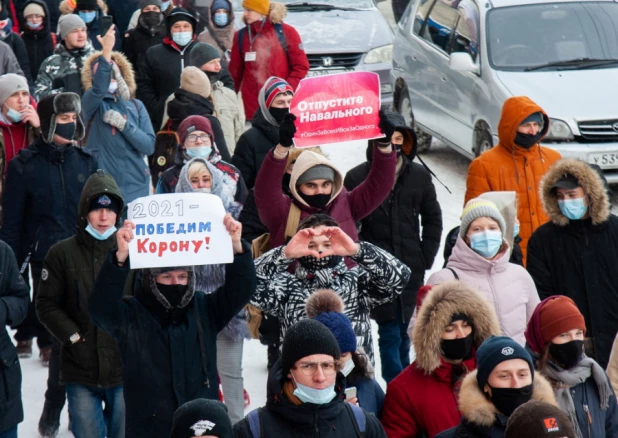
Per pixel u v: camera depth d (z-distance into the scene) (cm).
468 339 1294
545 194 1706
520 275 1566
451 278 1541
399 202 1883
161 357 1295
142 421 1292
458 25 3172
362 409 1189
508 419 1091
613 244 1689
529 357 1195
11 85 2145
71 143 1942
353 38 3691
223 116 2527
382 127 1566
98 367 1537
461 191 3105
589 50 2977
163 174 1912
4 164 2162
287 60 2988
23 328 2066
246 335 1653
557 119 2744
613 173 2759
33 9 3403
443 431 1220
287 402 1128
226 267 1292
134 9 3828
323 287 1429
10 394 1502
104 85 2283
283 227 1573
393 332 1828
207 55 2533
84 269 1557
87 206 1553
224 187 1777
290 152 1648
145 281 1296
